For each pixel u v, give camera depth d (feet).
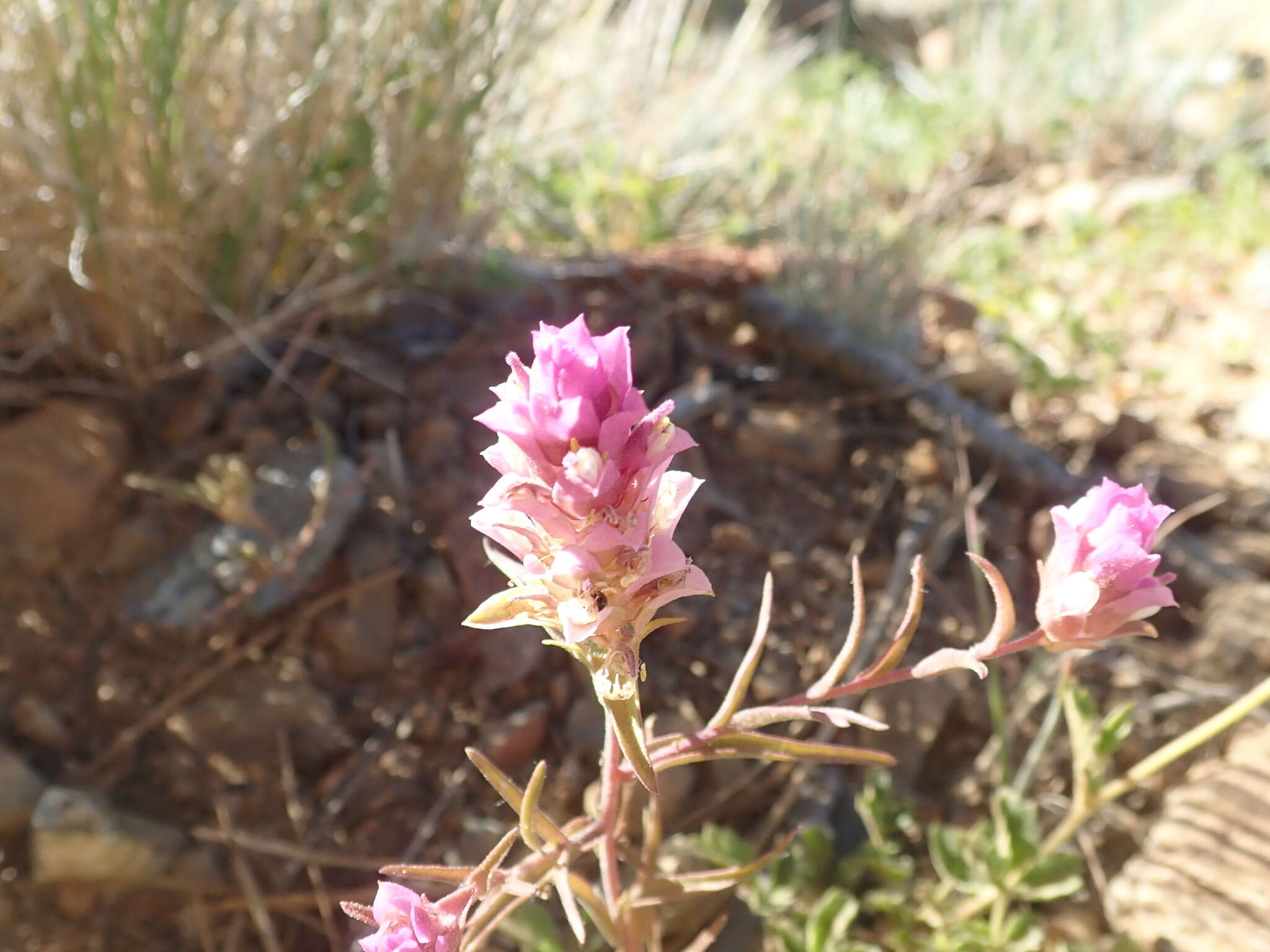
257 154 0.56
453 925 0.28
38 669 0.48
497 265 0.65
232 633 0.50
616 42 0.92
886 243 0.74
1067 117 1.22
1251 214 1.03
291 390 0.58
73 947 0.43
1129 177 1.14
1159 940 0.43
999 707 0.48
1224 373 0.80
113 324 0.55
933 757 0.51
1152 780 0.50
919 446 0.62
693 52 1.03
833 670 0.33
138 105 0.54
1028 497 0.61
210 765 0.47
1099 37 1.33
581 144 0.83
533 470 0.25
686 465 0.58
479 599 0.51
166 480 0.54
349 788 0.47
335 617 0.50
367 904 0.44
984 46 1.36
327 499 0.52
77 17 0.53
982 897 0.43
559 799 0.47
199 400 0.56
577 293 0.67
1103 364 0.80
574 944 0.42
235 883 0.44
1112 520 0.29
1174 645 0.55
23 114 0.54
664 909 0.43
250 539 0.51
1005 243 0.94
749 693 0.51
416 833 0.46
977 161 1.15
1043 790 0.50
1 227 0.54
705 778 0.48
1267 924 0.43
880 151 1.12
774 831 0.47
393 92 0.60
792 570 0.55
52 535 0.51
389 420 0.57
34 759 0.46
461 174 0.64
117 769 0.46
